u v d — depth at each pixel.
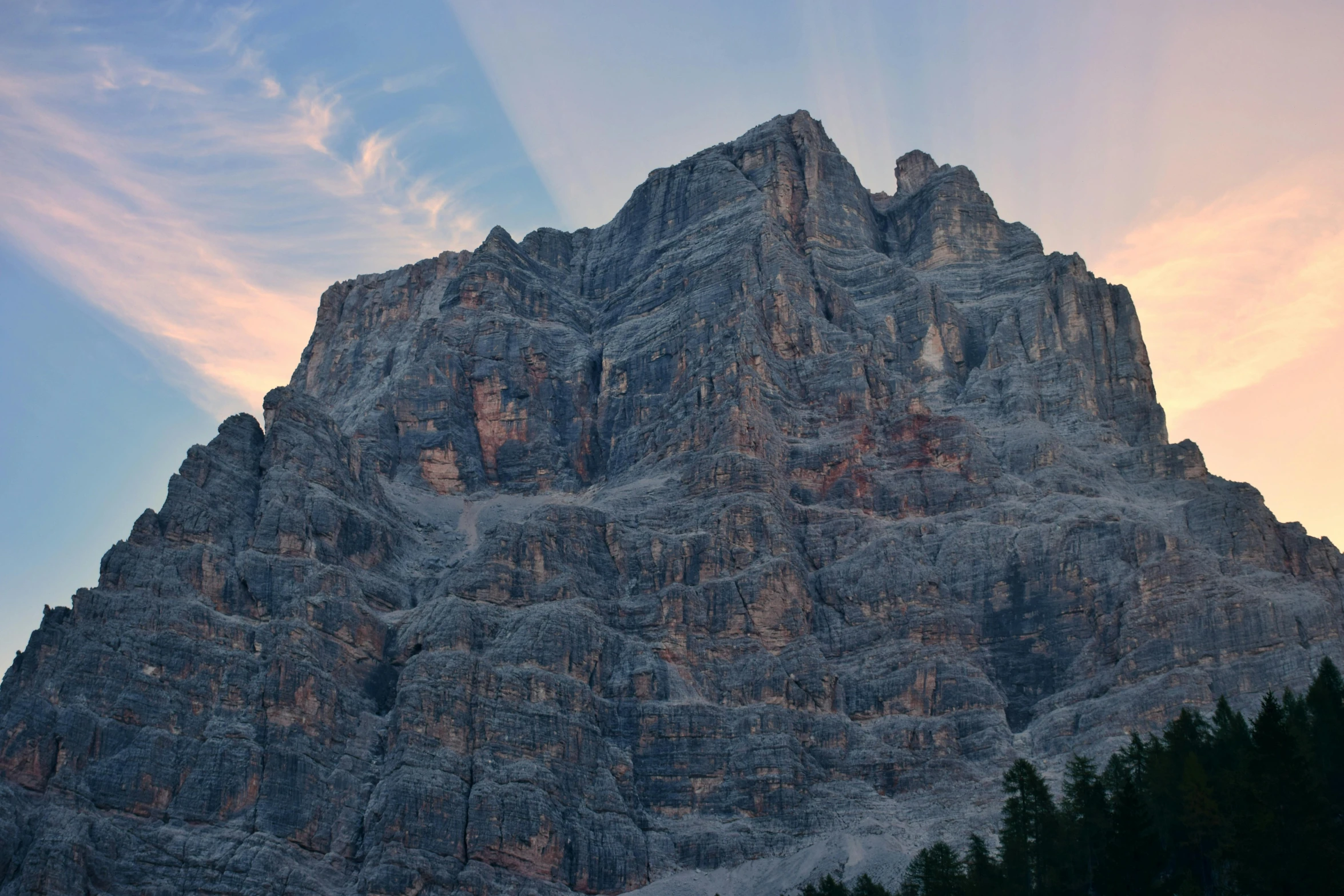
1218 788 135.12
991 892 138.50
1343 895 116.56
